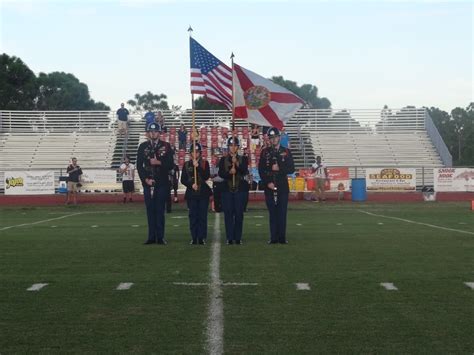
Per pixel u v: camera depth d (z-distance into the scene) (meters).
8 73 70.69
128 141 39.19
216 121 40.81
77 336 5.97
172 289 8.02
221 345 5.68
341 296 7.58
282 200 12.87
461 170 30.92
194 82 15.49
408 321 6.43
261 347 5.62
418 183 31.56
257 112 18.23
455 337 5.88
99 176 30.53
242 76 18.03
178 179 30.77
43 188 30.48
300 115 40.19
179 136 35.88
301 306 7.09
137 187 33.66
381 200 30.78
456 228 16.25
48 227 17.45
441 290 7.90
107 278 8.80
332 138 39.28
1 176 32.97
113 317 6.66
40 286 8.24
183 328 6.23
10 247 12.52
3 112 40.78
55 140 39.22
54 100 78.75
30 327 6.29
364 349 5.55
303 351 5.50
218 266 9.84
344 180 31.03
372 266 9.77
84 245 12.84
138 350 5.55
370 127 40.25
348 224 17.66
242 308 7.01
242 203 12.93
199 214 12.95
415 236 14.18
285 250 11.77
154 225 13.00
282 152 12.91
